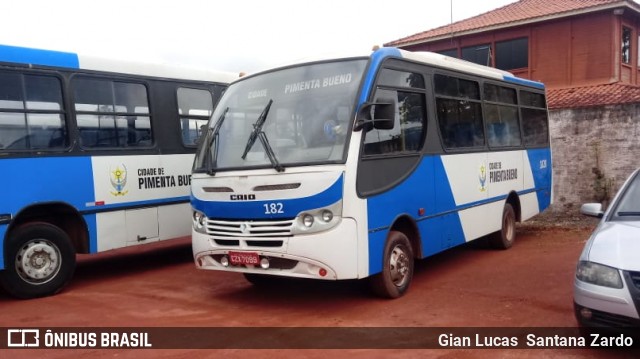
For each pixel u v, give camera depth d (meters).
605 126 13.82
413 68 7.39
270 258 6.20
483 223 9.08
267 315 6.38
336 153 6.08
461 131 8.52
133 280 8.62
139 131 8.74
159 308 6.83
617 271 4.65
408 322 5.97
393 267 6.86
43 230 7.50
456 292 7.21
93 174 8.01
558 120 14.48
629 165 13.52
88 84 8.09
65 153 7.70
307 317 6.25
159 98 9.05
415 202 7.18
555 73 19.31
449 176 8.02
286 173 6.07
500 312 6.28
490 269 8.58
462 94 8.66
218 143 6.91
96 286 8.24
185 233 9.32
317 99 6.52
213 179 6.61
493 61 20.84
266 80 7.05
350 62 6.65
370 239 6.31
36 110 7.43
